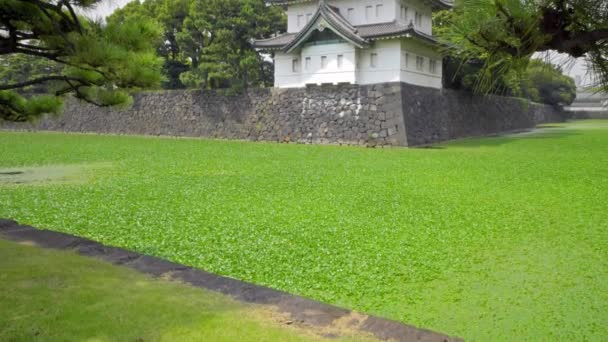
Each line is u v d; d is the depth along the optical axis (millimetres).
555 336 3523
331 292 4426
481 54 2070
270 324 3049
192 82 29578
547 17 1871
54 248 4762
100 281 3820
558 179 11484
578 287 4512
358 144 22172
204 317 3146
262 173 12688
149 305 3344
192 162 15258
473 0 1925
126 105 6094
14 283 3750
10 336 2883
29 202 8539
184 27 30531
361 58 22750
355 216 7609
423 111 22688
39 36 5258
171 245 5949
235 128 26531
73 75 5863
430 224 7082
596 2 1825
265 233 6535
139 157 16703
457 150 19359
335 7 24297
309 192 9797
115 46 4738
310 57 23656
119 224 7008
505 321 3791
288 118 24609
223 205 8477
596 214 7668
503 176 12031
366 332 2922
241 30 28344
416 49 23031
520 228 6824
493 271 4992
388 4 22984
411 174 12484
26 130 33656
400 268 5090
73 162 15117
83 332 2945
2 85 5219
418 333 2891
